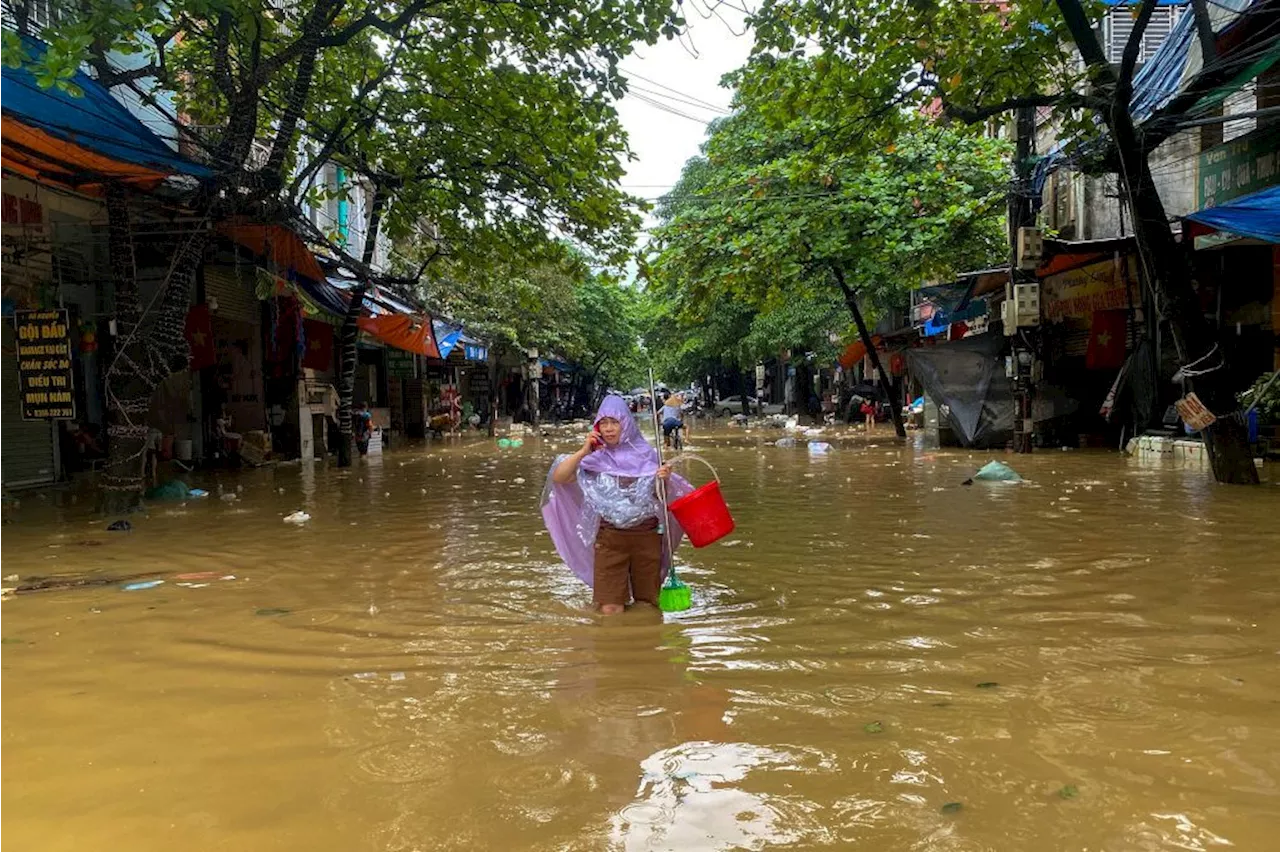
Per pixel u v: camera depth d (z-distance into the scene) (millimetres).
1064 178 19734
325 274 16109
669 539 5148
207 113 13156
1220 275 13602
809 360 32969
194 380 16125
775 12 10469
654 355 56906
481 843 2467
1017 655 4059
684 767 2936
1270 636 4254
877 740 3117
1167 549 6477
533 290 31797
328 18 10594
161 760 3057
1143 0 9094
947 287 19766
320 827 2570
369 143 14062
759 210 16969
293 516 9070
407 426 27984
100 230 13039
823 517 8617
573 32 11211
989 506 9086
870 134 12484
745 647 4324
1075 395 17609
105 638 4617
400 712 3490
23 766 3023
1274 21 10383
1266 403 11078
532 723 3355
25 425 12297
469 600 5430
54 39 7137
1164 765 2857
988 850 2369
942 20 10758
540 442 25047
